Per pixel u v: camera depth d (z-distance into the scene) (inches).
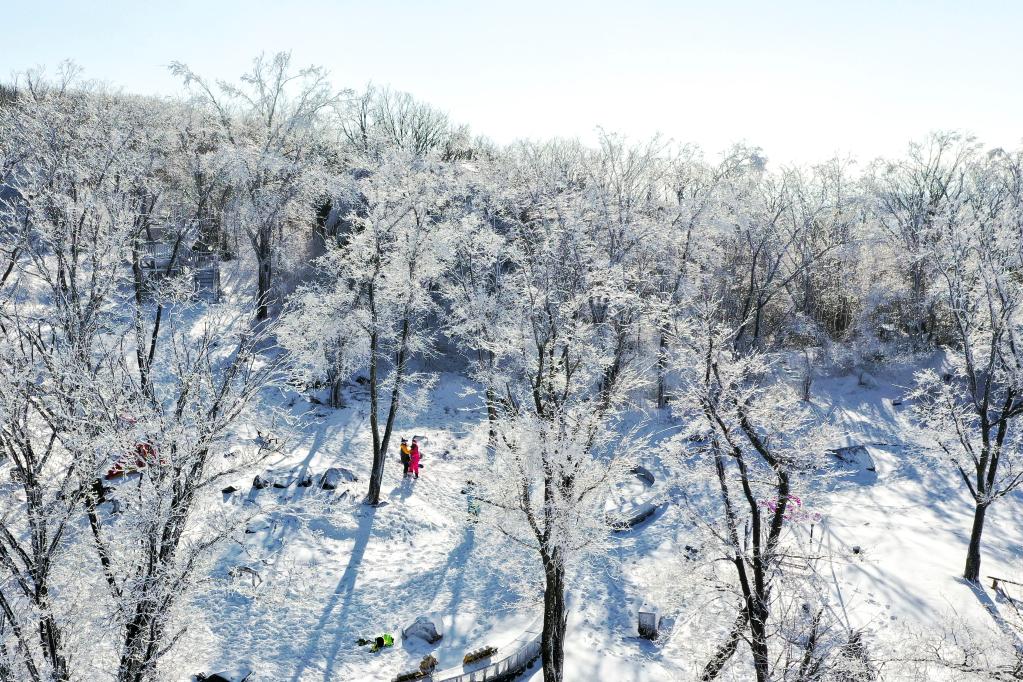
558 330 729.6
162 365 593.0
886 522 983.0
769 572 569.9
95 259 535.8
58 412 445.7
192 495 490.6
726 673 608.4
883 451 1257.4
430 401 1331.2
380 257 968.3
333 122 1588.3
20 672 404.5
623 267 1152.2
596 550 643.5
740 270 1643.7
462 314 1059.3
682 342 633.0
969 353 901.2
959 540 934.4
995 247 857.5
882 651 579.8
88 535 521.3
